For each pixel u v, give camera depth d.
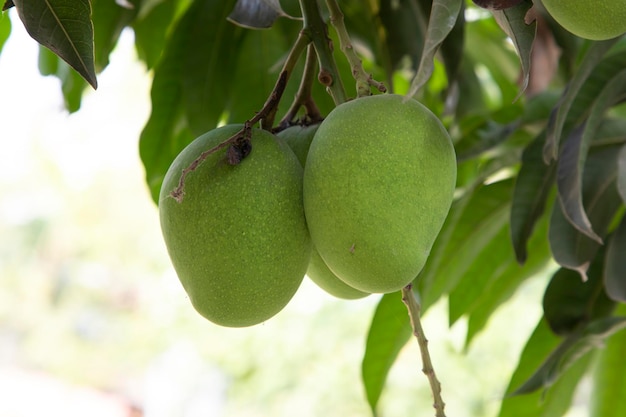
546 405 1.05
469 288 1.10
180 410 3.85
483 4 0.70
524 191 0.93
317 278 0.82
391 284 0.71
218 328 3.08
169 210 0.75
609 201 0.92
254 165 0.74
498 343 2.68
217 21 1.06
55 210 4.78
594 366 1.05
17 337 4.99
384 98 0.73
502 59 1.31
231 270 0.73
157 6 1.11
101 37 1.03
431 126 0.72
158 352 4.20
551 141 0.85
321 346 2.85
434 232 0.72
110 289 4.69
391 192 0.70
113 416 4.64
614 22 0.70
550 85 1.16
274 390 2.83
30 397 4.78
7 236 4.90
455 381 2.68
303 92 0.81
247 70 1.06
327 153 0.72
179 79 1.07
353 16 1.07
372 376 1.03
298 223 0.75
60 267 4.86
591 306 0.96
